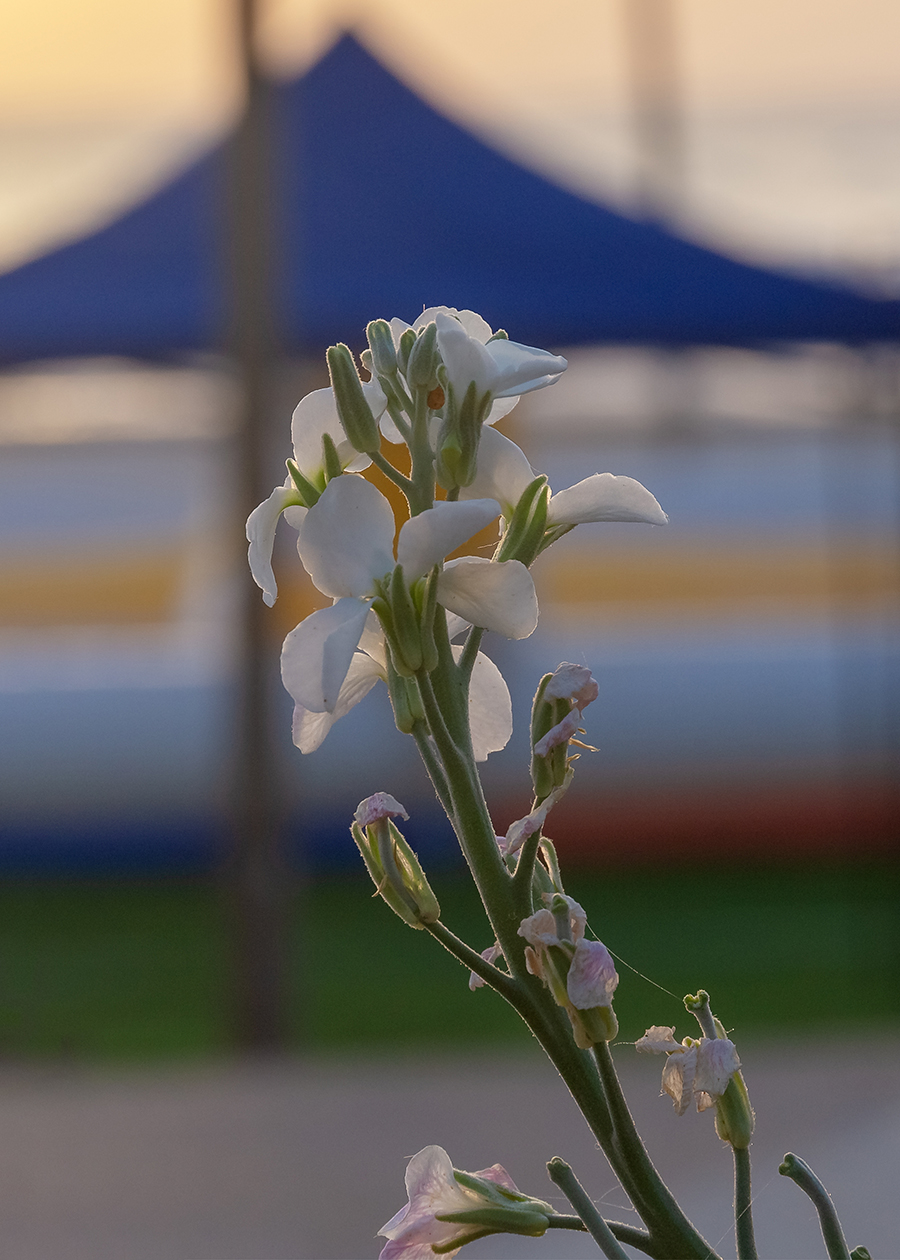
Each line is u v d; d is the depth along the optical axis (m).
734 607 9.83
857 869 8.97
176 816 9.12
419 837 8.72
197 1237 3.57
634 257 6.43
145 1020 5.90
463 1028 5.65
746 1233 0.84
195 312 6.20
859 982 6.08
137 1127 4.51
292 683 0.79
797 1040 5.19
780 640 9.67
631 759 9.38
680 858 9.30
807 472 10.17
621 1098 0.79
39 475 10.21
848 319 6.37
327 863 8.92
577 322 6.39
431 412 0.91
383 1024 5.77
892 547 9.92
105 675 9.31
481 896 0.83
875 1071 4.74
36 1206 3.80
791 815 9.36
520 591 0.84
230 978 5.71
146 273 6.32
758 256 6.62
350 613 0.81
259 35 5.97
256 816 5.69
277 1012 5.55
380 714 8.78
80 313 6.23
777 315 6.36
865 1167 3.76
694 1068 0.84
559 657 9.46
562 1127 4.32
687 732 9.44
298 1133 4.38
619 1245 0.81
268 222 5.97
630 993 5.96
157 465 10.31
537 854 0.89
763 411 10.01
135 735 9.16
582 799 9.31
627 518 0.92
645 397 10.16
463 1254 3.37
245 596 5.83
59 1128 4.51
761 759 9.46
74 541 10.16
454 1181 0.88
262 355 5.93
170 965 6.82
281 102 6.01
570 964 0.78
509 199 6.73
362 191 6.66
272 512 0.94
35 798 9.14
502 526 0.94
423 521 0.80
